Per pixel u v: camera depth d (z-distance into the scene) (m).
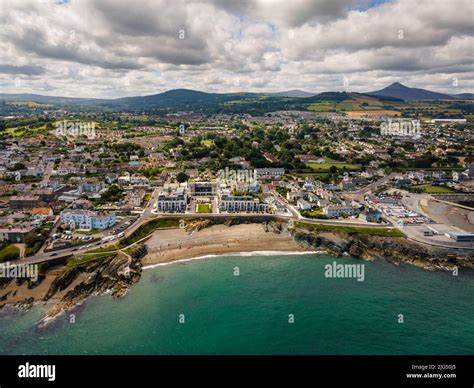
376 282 174.00
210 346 129.00
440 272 184.75
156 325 139.88
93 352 125.38
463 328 139.50
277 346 129.12
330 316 146.62
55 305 151.00
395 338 133.75
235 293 163.12
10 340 130.75
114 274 173.00
